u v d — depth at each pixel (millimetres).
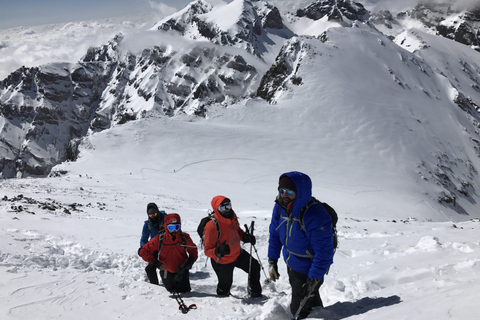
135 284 6914
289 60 142000
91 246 9641
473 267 5992
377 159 92125
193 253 6977
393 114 115438
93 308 5664
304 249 4820
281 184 4672
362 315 4238
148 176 63781
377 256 8117
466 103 146000
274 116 105750
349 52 145000
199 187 57438
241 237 6574
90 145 81000
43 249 8719
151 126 91062
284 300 5602
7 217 12070
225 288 6641
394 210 62250
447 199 84312
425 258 7387
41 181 42094
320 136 97688
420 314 3441
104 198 26688
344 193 68688
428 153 102875
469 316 2949
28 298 5914
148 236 8148
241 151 82750
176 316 5355
